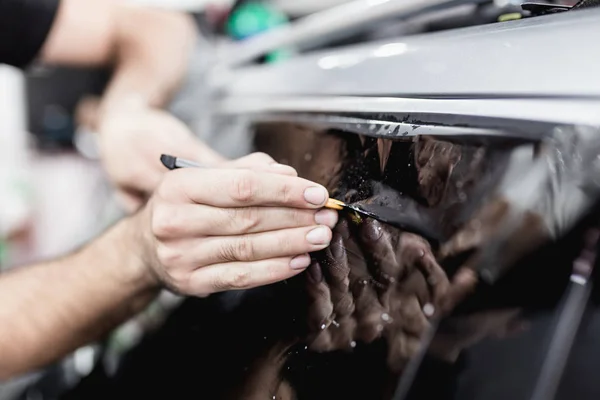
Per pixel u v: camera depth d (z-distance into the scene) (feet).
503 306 0.85
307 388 1.03
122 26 3.31
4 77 6.62
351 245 0.98
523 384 0.79
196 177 1.08
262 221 1.03
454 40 1.13
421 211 0.92
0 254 4.73
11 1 2.86
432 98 1.04
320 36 1.90
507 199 0.84
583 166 0.75
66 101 6.42
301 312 1.08
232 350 1.23
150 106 2.79
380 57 1.31
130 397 1.53
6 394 2.22
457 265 0.89
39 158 6.17
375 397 0.95
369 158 1.05
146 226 1.28
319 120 1.34
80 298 1.57
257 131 1.69
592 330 0.76
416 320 0.94
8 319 1.65
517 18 1.11
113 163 2.31
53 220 5.07
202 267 1.14
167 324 1.62
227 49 2.80
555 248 0.79
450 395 0.87
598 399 0.73
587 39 0.83
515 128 0.84
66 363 2.15
